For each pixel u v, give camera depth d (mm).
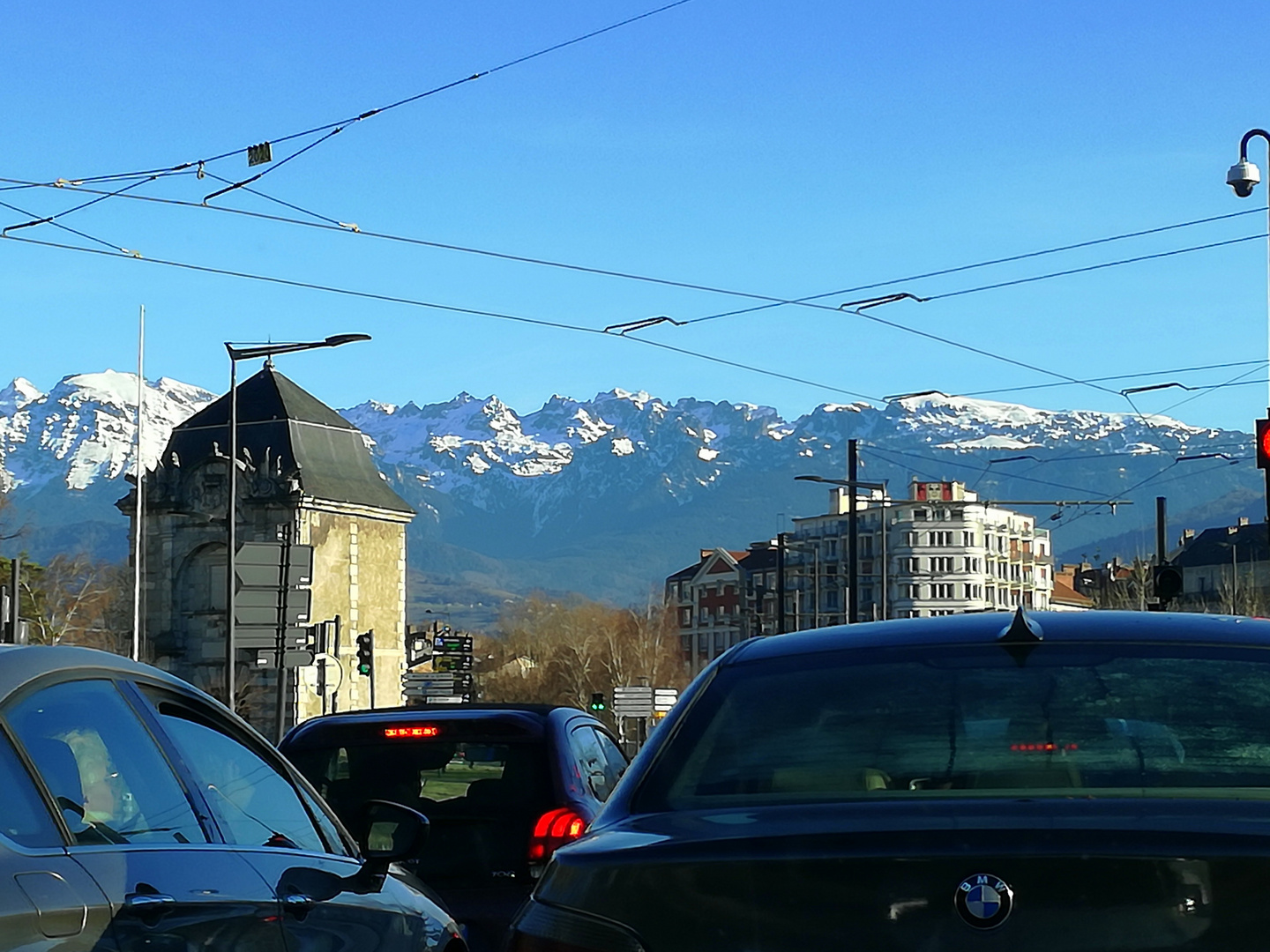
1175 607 90625
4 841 4289
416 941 6559
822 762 4543
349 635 92938
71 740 4918
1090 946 3584
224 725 6176
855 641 5238
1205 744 4406
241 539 90562
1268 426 26844
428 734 9664
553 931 4020
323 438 94125
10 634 35250
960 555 177375
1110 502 60188
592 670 139125
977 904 3633
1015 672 4871
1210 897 3576
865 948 3691
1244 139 29531
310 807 6594
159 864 4910
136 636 58844
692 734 4832
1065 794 4207
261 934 5281
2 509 94312
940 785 4348
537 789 9469
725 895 3840
